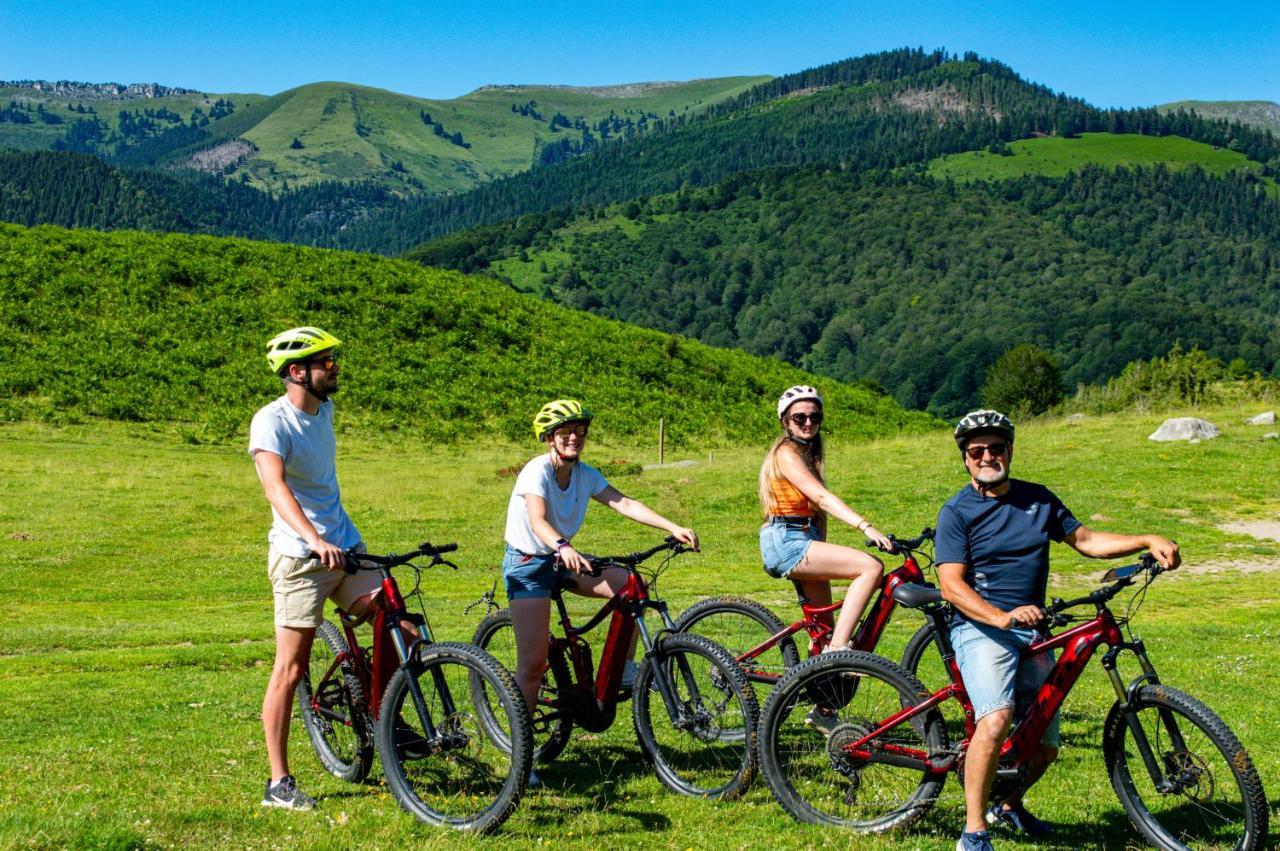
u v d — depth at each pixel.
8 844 4.64
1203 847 5.20
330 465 5.99
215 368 44.31
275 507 5.60
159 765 6.63
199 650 11.73
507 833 5.48
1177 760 5.31
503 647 7.49
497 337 54.03
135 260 51.50
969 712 5.41
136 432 37.12
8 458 30.77
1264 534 20.72
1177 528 21.19
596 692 6.42
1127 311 177.62
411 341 51.47
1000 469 5.20
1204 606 14.98
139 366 42.44
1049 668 5.39
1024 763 5.27
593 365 54.03
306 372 5.81
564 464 6.27
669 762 6.41
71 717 8.32
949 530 5.25
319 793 6.15
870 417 57.88
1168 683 9.26
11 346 41.66
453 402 45.34
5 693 9.30
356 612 6.07
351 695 6.27
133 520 24.45
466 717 6.03
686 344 63.03
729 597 7.31
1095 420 34.56
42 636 12.95
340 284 54.78
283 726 5.84
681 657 6.25
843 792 5.84
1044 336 179.12
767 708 5.79
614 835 5.44
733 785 6.00
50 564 20.09
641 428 46.78
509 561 6.32
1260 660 10.43
